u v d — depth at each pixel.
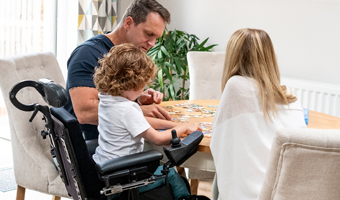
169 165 1.39
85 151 1.26
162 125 1.67
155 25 1.96
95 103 1.78
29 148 1.87
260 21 3.39
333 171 0.85
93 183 1.29
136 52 1.48
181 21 3.91
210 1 3.68
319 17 3.08
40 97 2.05
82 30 3.50
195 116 1.94
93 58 1.85
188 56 2.86
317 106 3.01
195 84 2.82
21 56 2.04
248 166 1.32
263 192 0.95
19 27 3.35
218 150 1.38
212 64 2.85
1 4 3.22
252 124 1.33
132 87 1.46
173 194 1.52
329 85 2.97
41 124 2.01
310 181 0.87
